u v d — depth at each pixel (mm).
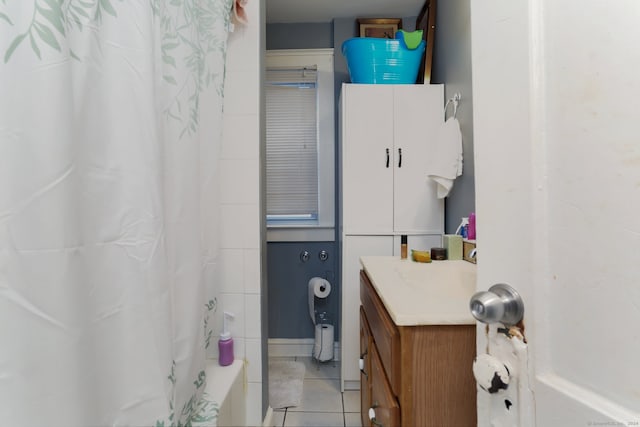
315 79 2221
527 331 388
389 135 1802
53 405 484
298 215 2279
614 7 311
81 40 545
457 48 1593
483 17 458
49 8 466
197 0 979
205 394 1061
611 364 312
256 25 1296
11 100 446
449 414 695
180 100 854
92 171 571
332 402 1692
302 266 2242
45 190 472
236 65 1298
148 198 642
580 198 340
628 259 301
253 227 1309
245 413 1317
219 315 1316
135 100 624
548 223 371
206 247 1109
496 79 436
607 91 316
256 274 1313
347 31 2156
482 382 433
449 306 745
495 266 442
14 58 447
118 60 606
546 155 372
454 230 1664
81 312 536
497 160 437
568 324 351
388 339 790
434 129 1789
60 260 489
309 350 2229
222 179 1309
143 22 631
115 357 612
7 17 441
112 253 607
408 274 1099
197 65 946
